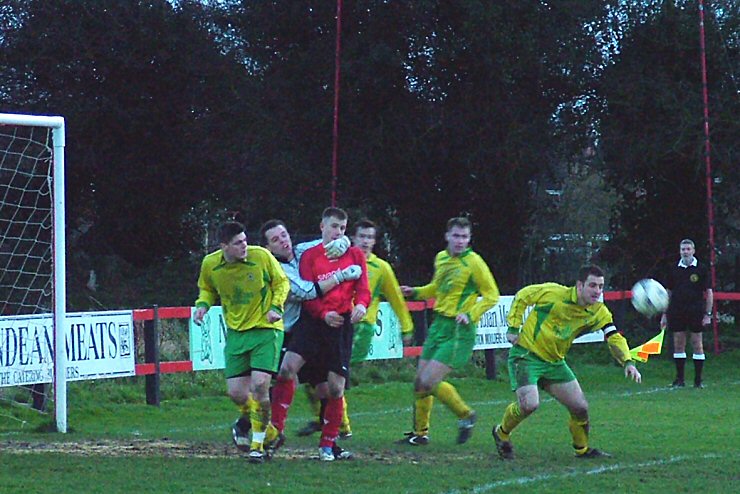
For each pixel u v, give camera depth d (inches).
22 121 663.8
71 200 1793.8
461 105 1486.2
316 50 1509.6
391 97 1514.5
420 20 1466.5
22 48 1686.8
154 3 1704.0
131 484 449.4
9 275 1074.7
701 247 1472.7
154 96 1760.6
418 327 1024.2
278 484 451.5
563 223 1695.4
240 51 1694.1
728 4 1453.0
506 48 1434.5
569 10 1465.3
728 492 450.3
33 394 764.6
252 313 508.7
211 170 1781.5
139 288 1732.3
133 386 890.7
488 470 500.1
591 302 519.2
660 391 978.1
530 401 525.3
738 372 1149.1
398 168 1519.4
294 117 1551.4
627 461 539.8
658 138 1409.9
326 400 533.0
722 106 1397.6
